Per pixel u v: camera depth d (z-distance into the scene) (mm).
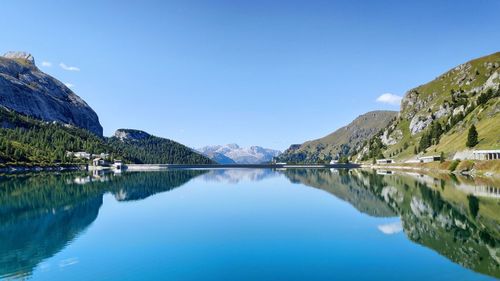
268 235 52281
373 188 116625
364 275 35656
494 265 37719
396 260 39844
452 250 43250
